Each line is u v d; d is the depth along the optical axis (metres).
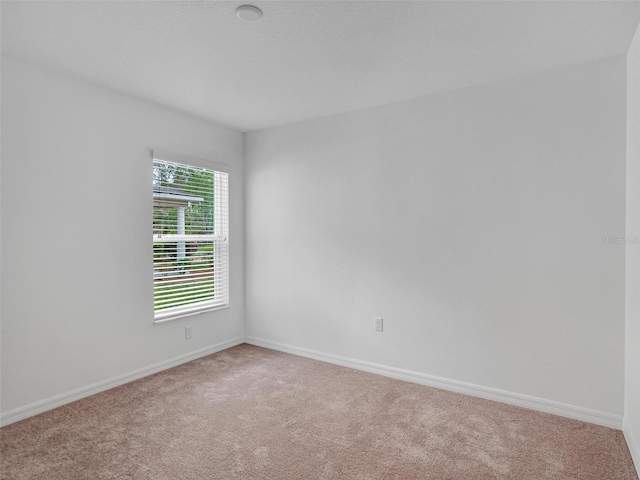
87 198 2.74
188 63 2.43
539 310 2.56
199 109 3.31
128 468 1.92
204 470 1.91
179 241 3.47
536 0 1.76
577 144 2.42
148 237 3.15
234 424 2.37
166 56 2.34
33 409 2.46
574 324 2.45
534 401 2.58
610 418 2.34
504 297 2.68
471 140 2.79
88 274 2.76
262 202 3.94
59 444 2.13
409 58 2.36
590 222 2.39
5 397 2.35
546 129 2.52
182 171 3.47
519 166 2.61
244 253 4.11
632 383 2.11
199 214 3.66
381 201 3.20
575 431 2.29
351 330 3.38
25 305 2.44
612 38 2.10
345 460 2.00
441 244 2.92
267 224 3.91
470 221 2.80
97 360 2.82
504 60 2.38
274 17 1.91
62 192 2.60
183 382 3.03
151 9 1.84
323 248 3.53
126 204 2.99
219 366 3.40
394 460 2.00
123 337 2.99
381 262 3.21
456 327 2.87
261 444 2.15
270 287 3.91
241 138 4.05
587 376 2.41
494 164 2.70
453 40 2.13
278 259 3.84
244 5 1.80
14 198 2.38
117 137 2.92
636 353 2.01
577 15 1.88
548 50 2.24
